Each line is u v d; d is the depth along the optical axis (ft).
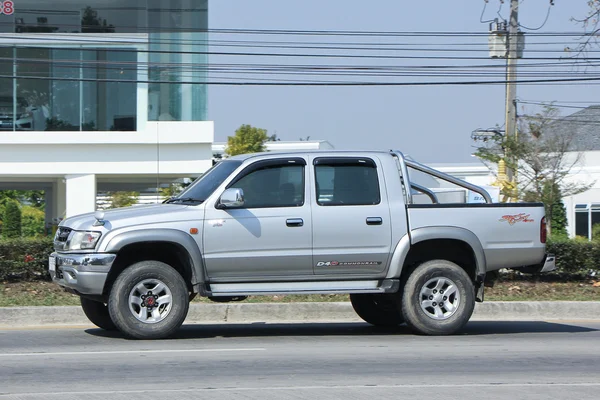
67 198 123.44
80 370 35.45
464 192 57.88
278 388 31.76
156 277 43.65
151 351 40.68
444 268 46.19
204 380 33.30
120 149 123.95
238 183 45.19
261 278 45.14
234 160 46.91
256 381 33.14
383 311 52.01
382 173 46.60
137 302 43.65
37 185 144.66
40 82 123.54
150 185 134.41
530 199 92.58
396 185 46.65
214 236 44.19
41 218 168.04
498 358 39.55
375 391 31.37
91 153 123.65
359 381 33.32
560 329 51.83
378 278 46.32
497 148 114.21
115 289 43.21
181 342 44.14
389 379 33.81
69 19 123.44
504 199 92.84
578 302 59.52
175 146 124.36
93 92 124.36
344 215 45.60
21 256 64.23
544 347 43.34
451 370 36.09
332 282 46.09
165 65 125.39
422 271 46.06
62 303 57.88
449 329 46.19
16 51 122.83
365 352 40.88
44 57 123.54
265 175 45.50
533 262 47.65
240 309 55.98
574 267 69.15
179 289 43.88
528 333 49.55
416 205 46.42
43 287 63.10
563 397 30.83
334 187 46.06
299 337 46.80
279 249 44.88
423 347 42.78
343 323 55.11
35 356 39.06
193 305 55.57
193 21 125.90
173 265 46.24
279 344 43.65
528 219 47.55
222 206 44.42
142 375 34.35
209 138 123.85
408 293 46.03
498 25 111.96
